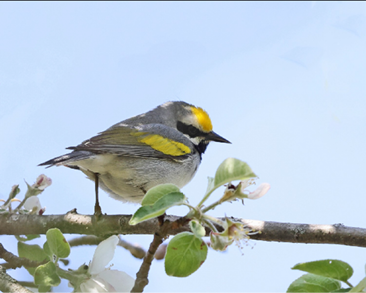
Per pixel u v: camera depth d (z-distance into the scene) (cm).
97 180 1090
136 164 1132
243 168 599
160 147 1173
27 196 988
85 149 1055
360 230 868
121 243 1103
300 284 666
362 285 571
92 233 1003
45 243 749
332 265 617
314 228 884
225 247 598
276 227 896
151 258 722
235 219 915
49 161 1001
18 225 991
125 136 1155
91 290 724
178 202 605
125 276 761
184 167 1219
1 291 809
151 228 983
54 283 700
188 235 641
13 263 878
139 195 1178
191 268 642
